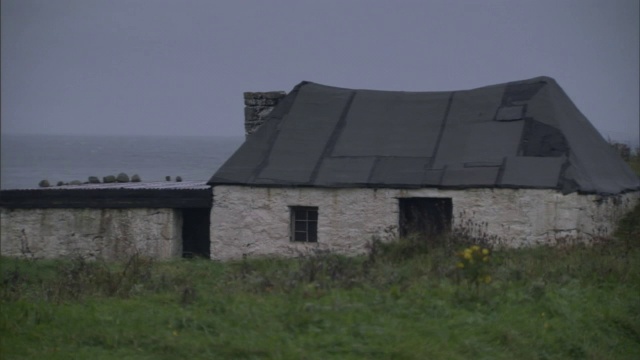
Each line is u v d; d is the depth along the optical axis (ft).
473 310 61.82
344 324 56.54
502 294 65.26
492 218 92.22
